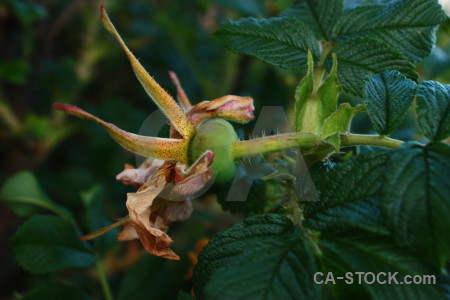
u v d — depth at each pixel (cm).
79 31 65
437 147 16
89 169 59
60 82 53
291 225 18
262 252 17
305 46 22
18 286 48
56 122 52
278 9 36
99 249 26
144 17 60
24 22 44
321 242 17
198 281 17
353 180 17
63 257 25
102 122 18
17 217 47
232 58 45
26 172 28
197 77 49
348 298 16
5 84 48
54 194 57
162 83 56
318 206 17
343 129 18
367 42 21
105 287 26
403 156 16
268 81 46
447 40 40
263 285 16
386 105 18
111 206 50
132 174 20
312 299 16
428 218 15
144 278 26
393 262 16
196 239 37
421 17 22
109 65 66
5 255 47
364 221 16
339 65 21
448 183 16
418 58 22
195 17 57
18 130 47
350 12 22
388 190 16
